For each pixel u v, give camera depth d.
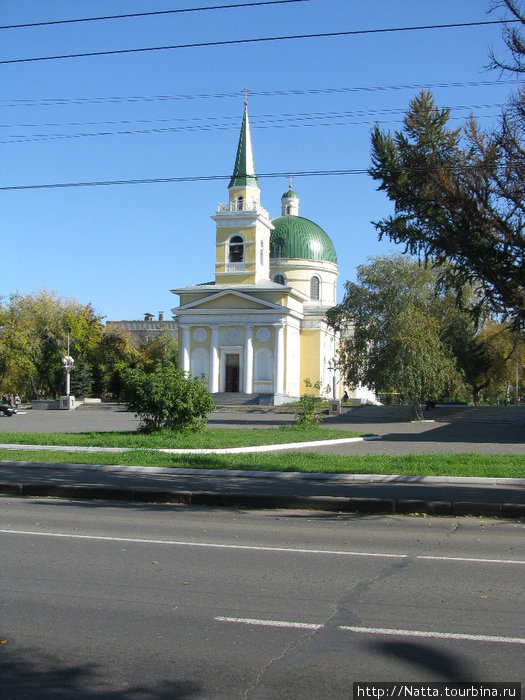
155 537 10.88
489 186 16.50
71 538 10.68
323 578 8.53
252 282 71.25
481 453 25.33
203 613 7.15
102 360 81.62
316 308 76.62
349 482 17.59
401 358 48.66
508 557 9.78
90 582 8.23
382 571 8.91
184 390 29.38
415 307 49.47
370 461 20.70
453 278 18.55
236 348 69.75
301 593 7.88
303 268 80.62
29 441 26.08
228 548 10.15
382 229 18.02
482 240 16.59
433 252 17.80
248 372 68.81
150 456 21.19
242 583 8.26
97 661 5.96
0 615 7.06
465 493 15.38
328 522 12.66
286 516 13.31
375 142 17.66
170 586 8.10
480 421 49.91
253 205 72.25
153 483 16.84
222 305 70.25
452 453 24.23
